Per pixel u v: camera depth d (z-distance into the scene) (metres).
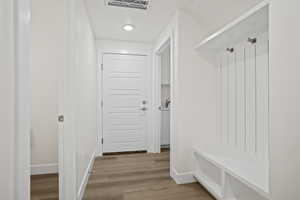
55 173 2.45
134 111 3.49
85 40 2.07
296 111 0.89
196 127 2.19
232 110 2.05
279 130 0.98
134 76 3.48
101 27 2.74
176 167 2.19
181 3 2.03
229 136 2.11
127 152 3.46
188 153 2.16
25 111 0.59
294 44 0.89
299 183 0.87
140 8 2.17
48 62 2.43
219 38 1.83
